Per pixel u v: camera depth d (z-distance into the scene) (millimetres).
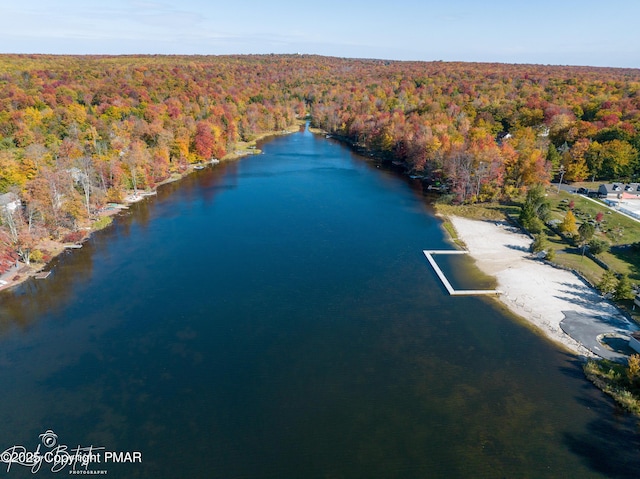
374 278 88688
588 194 132000
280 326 72500
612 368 62156
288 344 68000
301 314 75938
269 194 146000
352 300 80500
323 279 87938
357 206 133750
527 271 91312
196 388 58938
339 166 188750
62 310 77375
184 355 65500
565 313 76125
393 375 61688
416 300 80688
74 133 163875
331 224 118375
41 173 114062
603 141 152625
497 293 82938
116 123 181625
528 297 81250
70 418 54344
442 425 53406
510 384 60062
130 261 95938
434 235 111312
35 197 102625
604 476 47094
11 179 114250
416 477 46781
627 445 50688
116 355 65625
